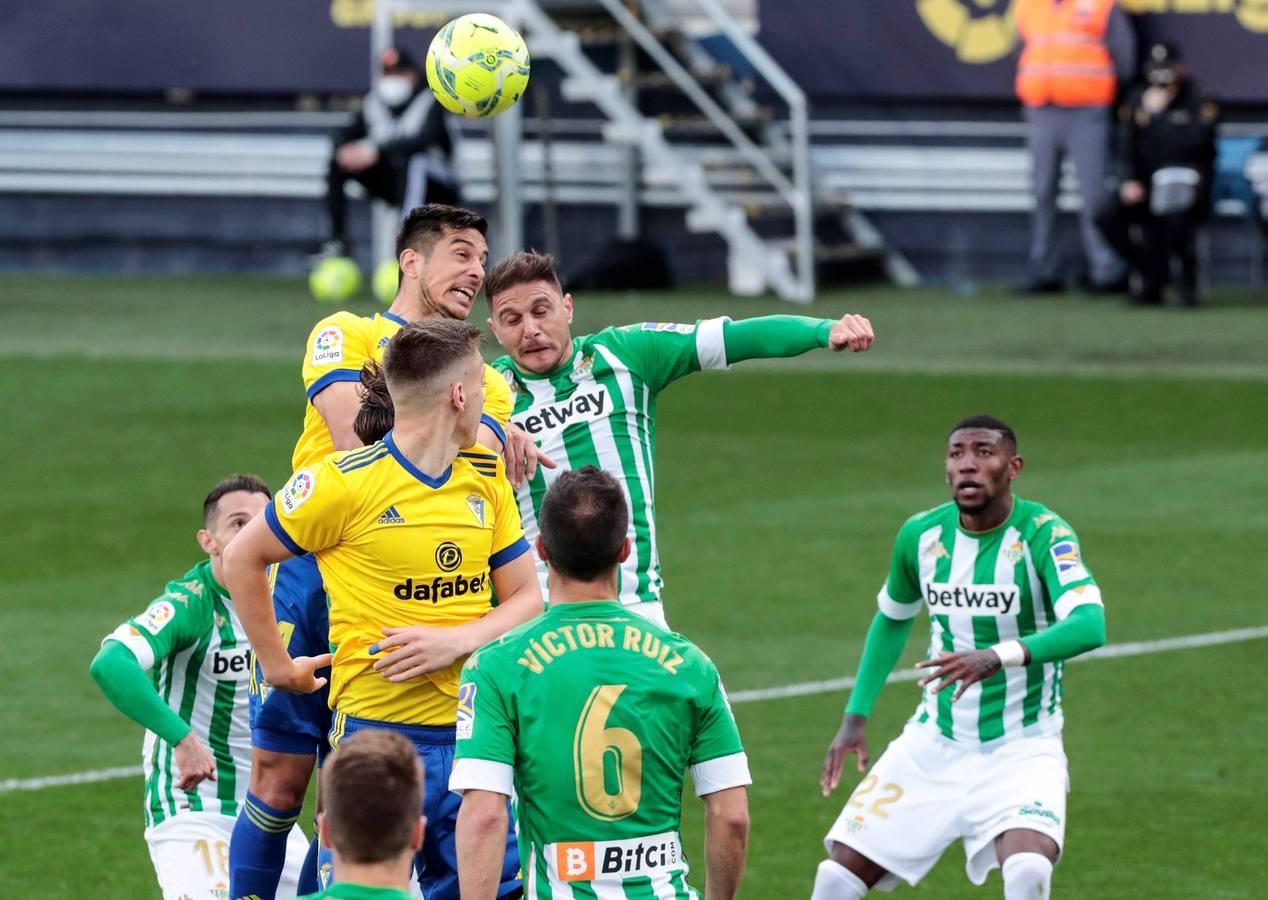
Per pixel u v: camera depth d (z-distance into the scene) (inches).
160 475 1903.3
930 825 860.6
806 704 1270.9
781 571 1579.7
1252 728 1210.0
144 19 3297.2
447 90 951.0
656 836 657.0
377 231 3186.5
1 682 1322.6
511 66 952.3
